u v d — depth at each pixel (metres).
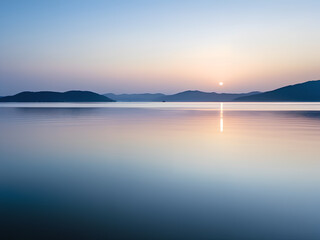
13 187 7.36
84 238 4.59
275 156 11.19
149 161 10.44
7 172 8.91
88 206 5.98
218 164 9.87
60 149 13.11
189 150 12.70
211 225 5.07
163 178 8.16
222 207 5.91
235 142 15.08
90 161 10.50
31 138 16.81
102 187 7.34
